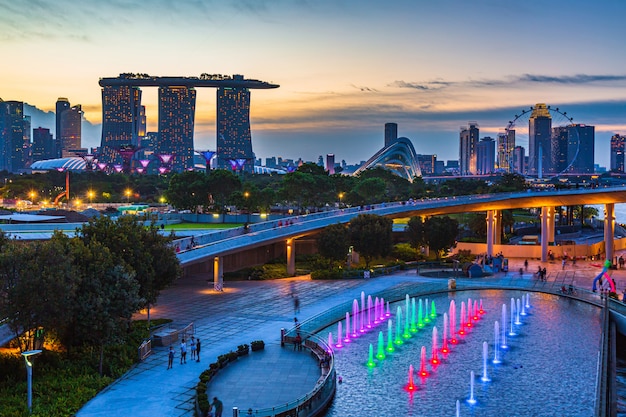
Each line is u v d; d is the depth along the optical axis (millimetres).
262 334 61719
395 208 125250
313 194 185125
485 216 149375
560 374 49750
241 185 185750
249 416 38844
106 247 53344
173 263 64250
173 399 43219
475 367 51688
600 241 144750
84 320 46469
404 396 44875
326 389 43469
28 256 45281
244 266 106375
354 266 108188
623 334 66500
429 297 83875
